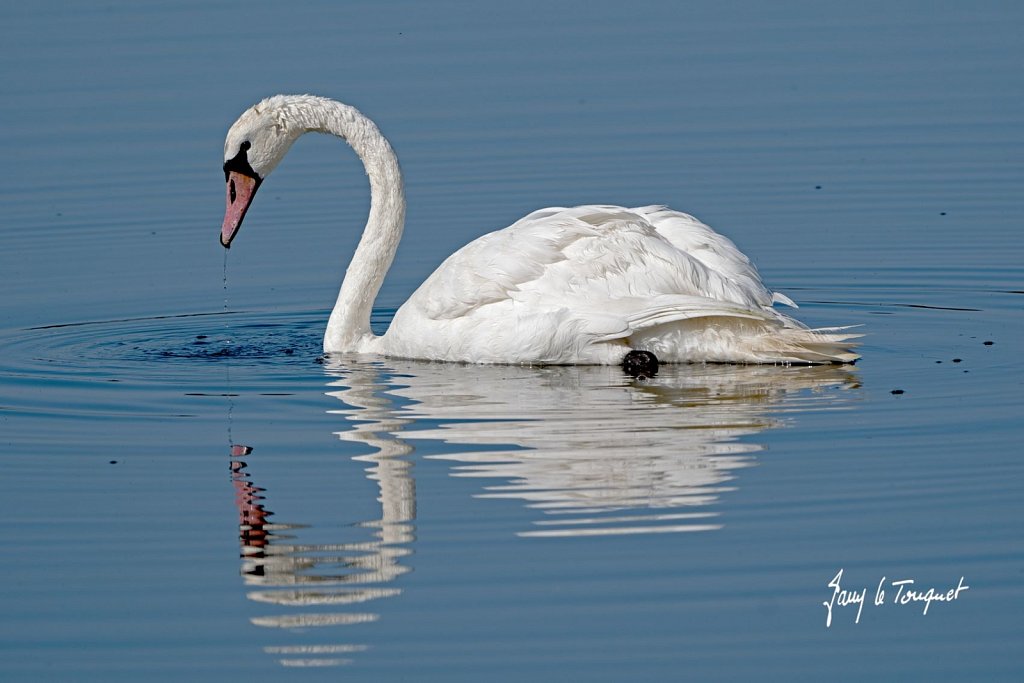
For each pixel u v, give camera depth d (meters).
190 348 19.12
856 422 15.31
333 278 22.38
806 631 11.55
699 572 12.34
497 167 26.41
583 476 14.13
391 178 19.25
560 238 17.31
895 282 21.20
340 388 17.09
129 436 15.72
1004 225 23.33
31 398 17.02
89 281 22.17
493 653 11.34
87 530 13.54
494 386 16.80
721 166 26.39
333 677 11.09
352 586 12.33
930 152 26.83
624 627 11.62
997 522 13.02
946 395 16.09
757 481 13.95
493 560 12.63
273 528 13.38
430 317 17.86
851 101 29.41
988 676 11.01
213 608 12.13
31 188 25.97
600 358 17.17
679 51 32.38
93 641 11.70
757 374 17.00
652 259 16.98
